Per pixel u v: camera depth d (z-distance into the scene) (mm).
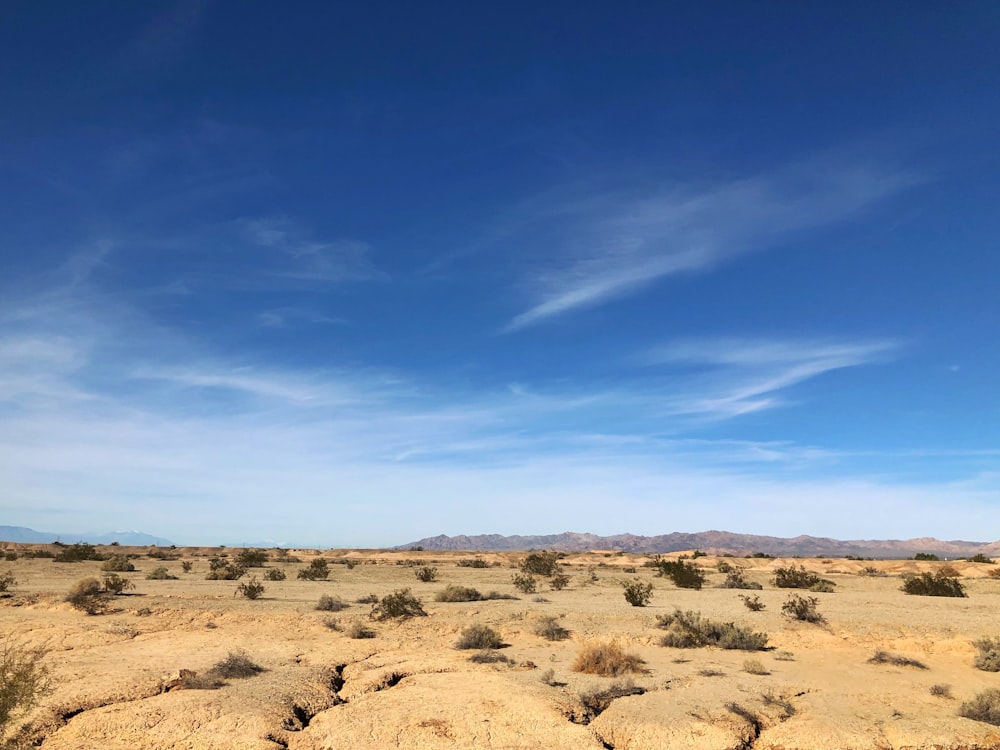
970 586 47281
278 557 87500
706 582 49781
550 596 36219
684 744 14148
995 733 14922
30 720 14141
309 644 22547
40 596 30406
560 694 16391
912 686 18109
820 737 14648
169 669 18234
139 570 56500
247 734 13992
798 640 23312
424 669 19234
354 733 14289
